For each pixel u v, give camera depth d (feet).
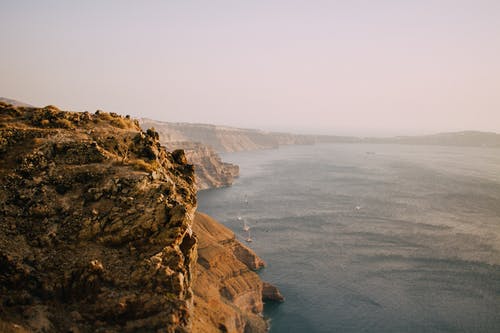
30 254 100.68
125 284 100.94
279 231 464.24
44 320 92.22
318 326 256.73
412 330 250.37
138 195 114.62
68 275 99.04
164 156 152.15
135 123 173.78
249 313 263.08
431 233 450.30
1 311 89.97
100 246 105.70
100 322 96.27
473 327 252.83
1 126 131.03
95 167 121.80
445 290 303.07
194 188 152.05
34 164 119.14
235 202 638.94
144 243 107.96
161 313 99.50
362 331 250.78
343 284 315.78
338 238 434.30
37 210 108.17
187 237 118.21
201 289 221.25
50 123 141.28
